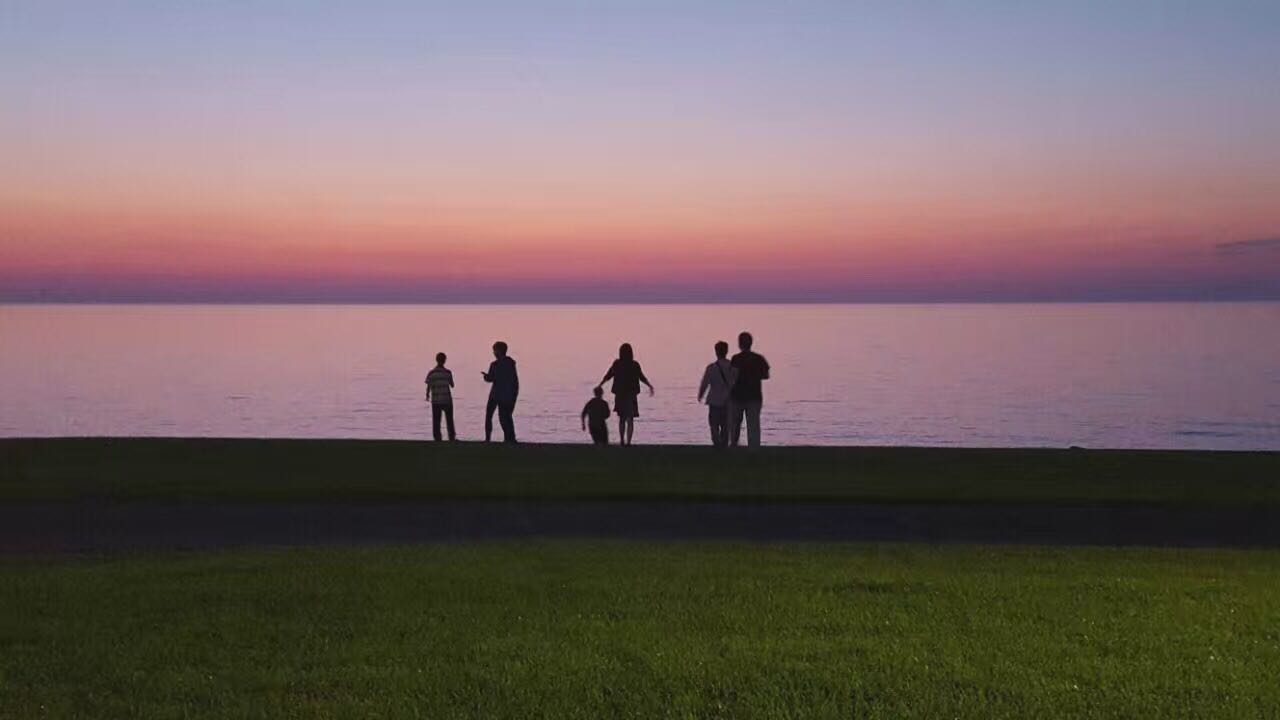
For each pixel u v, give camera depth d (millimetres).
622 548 12578
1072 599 9891
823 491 16547
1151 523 14719
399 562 11539
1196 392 97062
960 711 7180
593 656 8258
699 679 7777
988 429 69625
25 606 9648
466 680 7785
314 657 8281
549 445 22234
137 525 14273
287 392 98438
